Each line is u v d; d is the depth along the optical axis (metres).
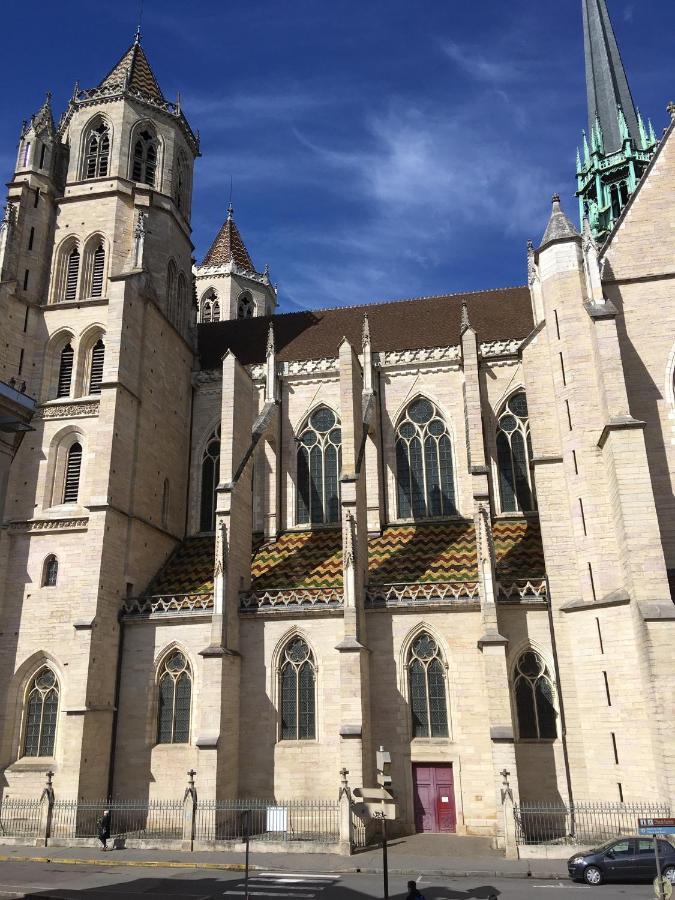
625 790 34.38
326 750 40.22
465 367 46.69
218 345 62.53
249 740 41.22
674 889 25.38
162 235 56.38
